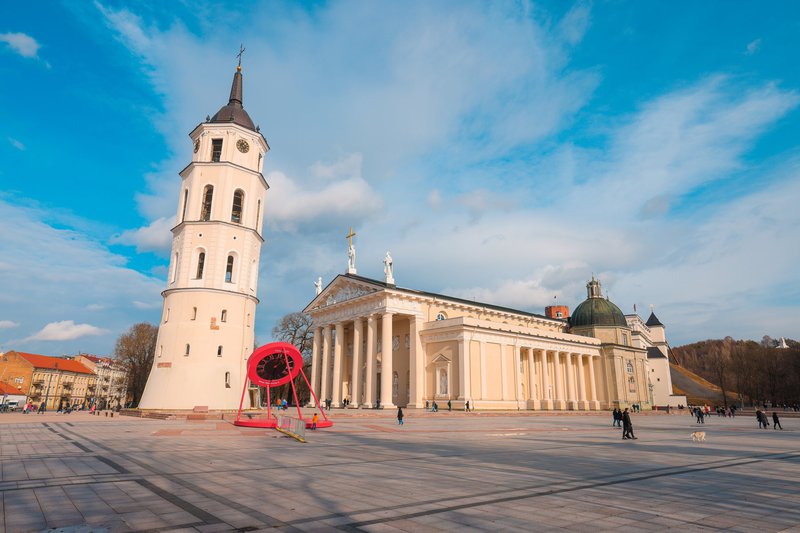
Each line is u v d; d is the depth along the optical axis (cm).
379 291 5816
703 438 2523
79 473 1241
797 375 11194
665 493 1045
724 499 985
